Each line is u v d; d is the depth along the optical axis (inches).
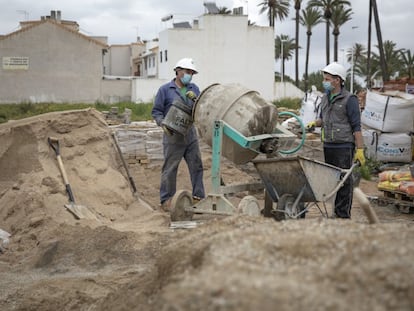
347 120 339.3
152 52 2453.2
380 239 152.8
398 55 2298.2
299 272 138.5
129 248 315.3
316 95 672.4
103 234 320.5
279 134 364.2
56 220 366.9
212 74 2150.6
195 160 407.2
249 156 358.9
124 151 494.6
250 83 2182.6
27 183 401.7
